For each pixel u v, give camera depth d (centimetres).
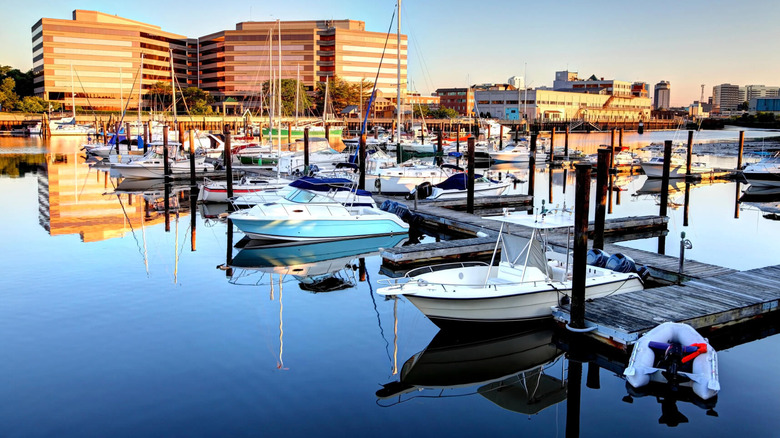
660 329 1321
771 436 1077
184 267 2202
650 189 4784
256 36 16875
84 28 15550
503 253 1667
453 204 3556
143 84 16412
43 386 1222
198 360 1361
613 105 19825
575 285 1443
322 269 2230
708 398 1200
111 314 1659
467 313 1537
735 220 3369
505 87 19325
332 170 4219
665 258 2077
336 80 15650
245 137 6350
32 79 16350
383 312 1728
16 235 2723
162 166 4925
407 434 1080
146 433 1052
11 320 1600
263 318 1652
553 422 1131
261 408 1152
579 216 1425
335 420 1119
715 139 12056
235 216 2567
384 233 2770
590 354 1462
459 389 1266
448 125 14188
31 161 6519
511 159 6881
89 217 3241
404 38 17512
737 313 1519
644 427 1112
